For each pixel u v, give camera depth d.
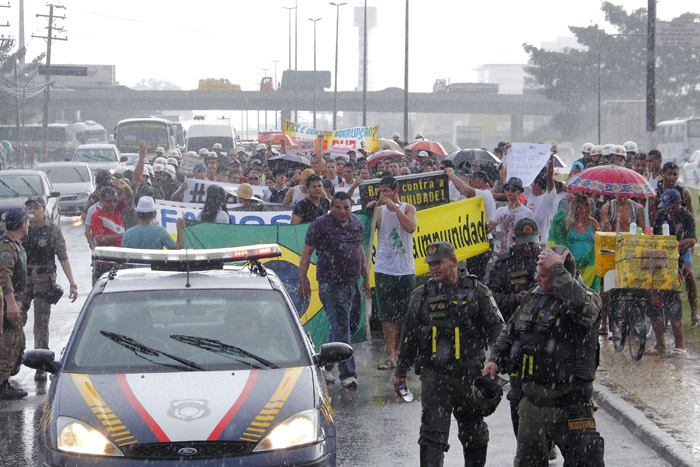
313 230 9.79
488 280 7.39
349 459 7.46
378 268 10.51
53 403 5.89
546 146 12.27
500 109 129.00
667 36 51.38
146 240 10.51
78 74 64.81
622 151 15.10
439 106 127.56
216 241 10.91
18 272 9.55
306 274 9.93
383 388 9.73
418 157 23.19
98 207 12.00
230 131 54.28
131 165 46.12
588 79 94.94
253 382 6.07
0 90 88.25
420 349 6.62
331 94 124.31
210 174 18.97
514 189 11.21
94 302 6.84
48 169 33.00
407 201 12.42
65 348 6.53
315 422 5.78
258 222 12.60
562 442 5.92
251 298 6.93
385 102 125.75
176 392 5.90
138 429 5.51
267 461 5.48
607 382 9.52
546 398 5.89
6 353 9.38
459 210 12.34
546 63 97.75
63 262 10.71
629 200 11.56
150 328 6.61
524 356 5.93
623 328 10.72
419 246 12.23
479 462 6.79
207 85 127.06
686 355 10.78
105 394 5.87
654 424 8.03
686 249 11.48
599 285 11.18
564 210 11.67
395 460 7.43
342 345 6.64
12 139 85.19
